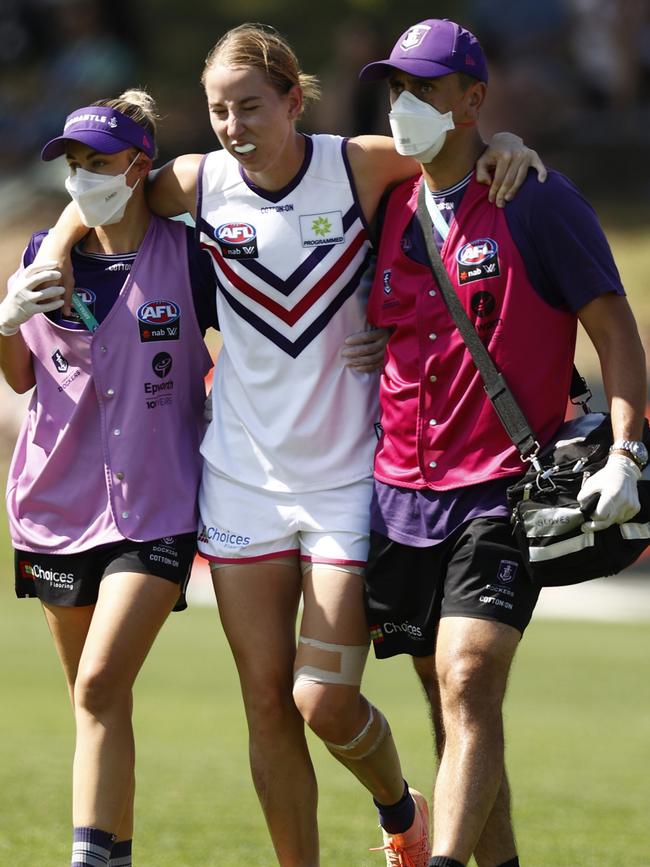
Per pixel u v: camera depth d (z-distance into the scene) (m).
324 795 25.67
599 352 16.73
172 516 18.31
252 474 18.36
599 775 27.00
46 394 18.66
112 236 18.58
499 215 16.73
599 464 16.25
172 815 23.22
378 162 18.05
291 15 111.31
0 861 19.64
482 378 16.73
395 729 31.69
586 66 95.31
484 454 16.88
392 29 104.19
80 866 16.91
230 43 17.58
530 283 16.67
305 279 18.11
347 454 18.27
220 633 48.19
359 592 17.98
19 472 19.08
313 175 18.09
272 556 18.27
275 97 17.55
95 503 18.42
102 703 17.47
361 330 18.41
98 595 18.25
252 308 18.31
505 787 16.98
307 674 17.81
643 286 82.25
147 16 108.12
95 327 18.31
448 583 16.81
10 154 98.75
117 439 18.28
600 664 42.94
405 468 17.38
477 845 16.94
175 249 18.70
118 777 17.34
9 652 43.56
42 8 102.38
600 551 16.11
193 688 37.50
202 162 18.53
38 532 18.61
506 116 93.19
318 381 18.19
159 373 18.47
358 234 18.17
